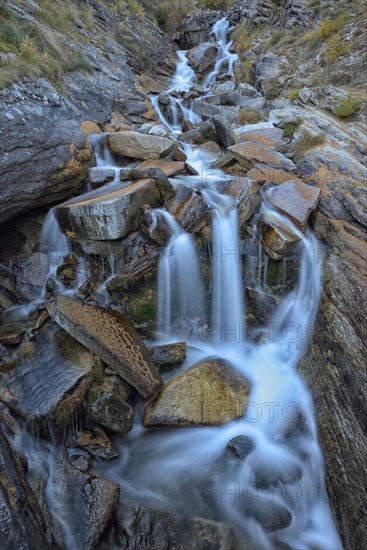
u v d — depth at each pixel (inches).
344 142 338.0
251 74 608.4
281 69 539.2
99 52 509.4
